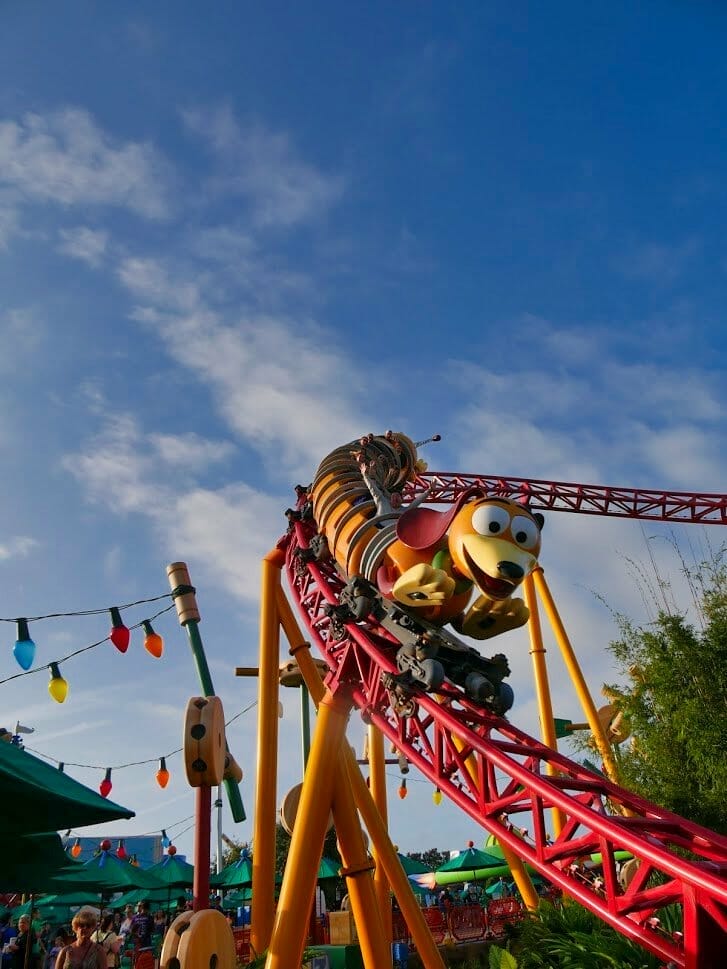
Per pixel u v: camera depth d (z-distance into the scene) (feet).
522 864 59.26
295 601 49.73
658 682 65.41
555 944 44.27
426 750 36.58
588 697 72.33
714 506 96.17
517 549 34.78
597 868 50.78
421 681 35.40
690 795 62.54
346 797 40.19
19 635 47.11
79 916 37.29
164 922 80.23
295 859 37.45
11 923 74.59
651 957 38.19
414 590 35.68
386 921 55.57
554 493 94.48
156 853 190.39
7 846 30.50
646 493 96.84
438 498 93.20
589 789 34.22
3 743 28.60
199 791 38.52
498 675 37.99
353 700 41.83
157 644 51.80
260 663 54.03
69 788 27.66
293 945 35.70
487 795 33.17
